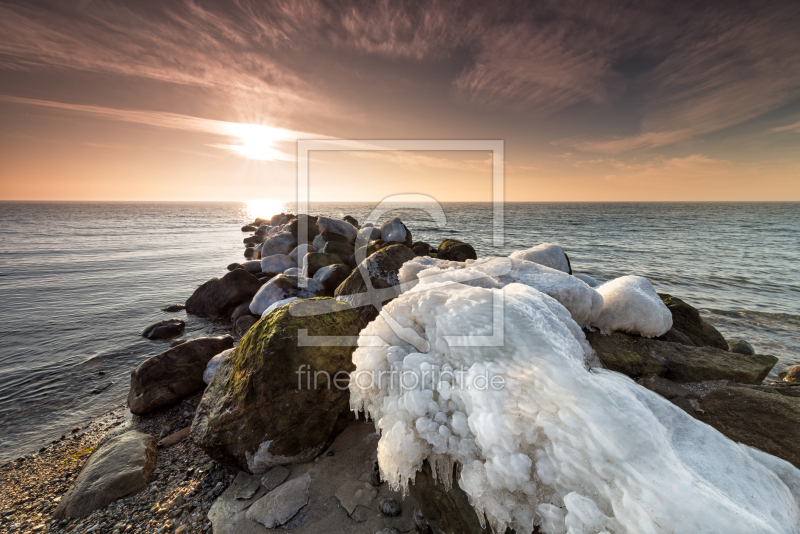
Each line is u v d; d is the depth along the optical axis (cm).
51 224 4103
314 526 199
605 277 1251
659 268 1400
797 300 952
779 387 254
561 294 274
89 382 540
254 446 246
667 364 272
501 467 136
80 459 357
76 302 974
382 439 178
